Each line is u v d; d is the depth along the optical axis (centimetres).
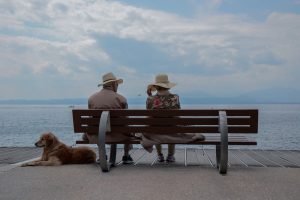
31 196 497
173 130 662
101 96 720
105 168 642
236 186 541
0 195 502
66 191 520
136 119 667
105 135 655
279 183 558
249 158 838
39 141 732
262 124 2688
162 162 766
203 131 657
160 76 731
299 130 2050
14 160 790
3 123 2908
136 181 573
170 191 516
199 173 629
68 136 1659
